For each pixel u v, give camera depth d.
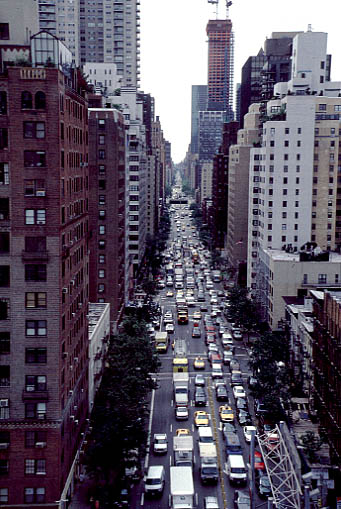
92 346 93.12
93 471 71.06
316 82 175.88
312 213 165.00
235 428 88.69
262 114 194.12
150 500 69.50
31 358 64.06
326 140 162.62
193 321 159.00
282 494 62.53
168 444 83.88
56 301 63.78
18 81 61.84
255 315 138.25
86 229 85.00
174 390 103.75
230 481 73.12
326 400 80.38
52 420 63.78
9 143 62.56
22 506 64.25
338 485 71.62
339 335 74.81
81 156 79.75
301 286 134.25
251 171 175.25
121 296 140.75
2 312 63.97
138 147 185.12
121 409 77.94
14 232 63.31
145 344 101.69
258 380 94.81
